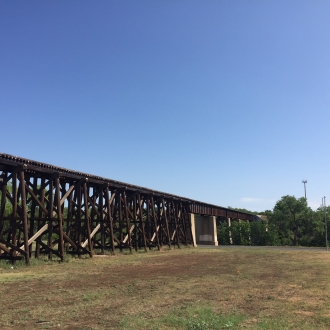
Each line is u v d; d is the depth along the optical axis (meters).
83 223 27.52
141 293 10.88
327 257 26.61
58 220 20.50
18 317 7.95
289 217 71.50
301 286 12.23
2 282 12.79
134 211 31.62
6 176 18.67
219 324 7.19
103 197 28.55
